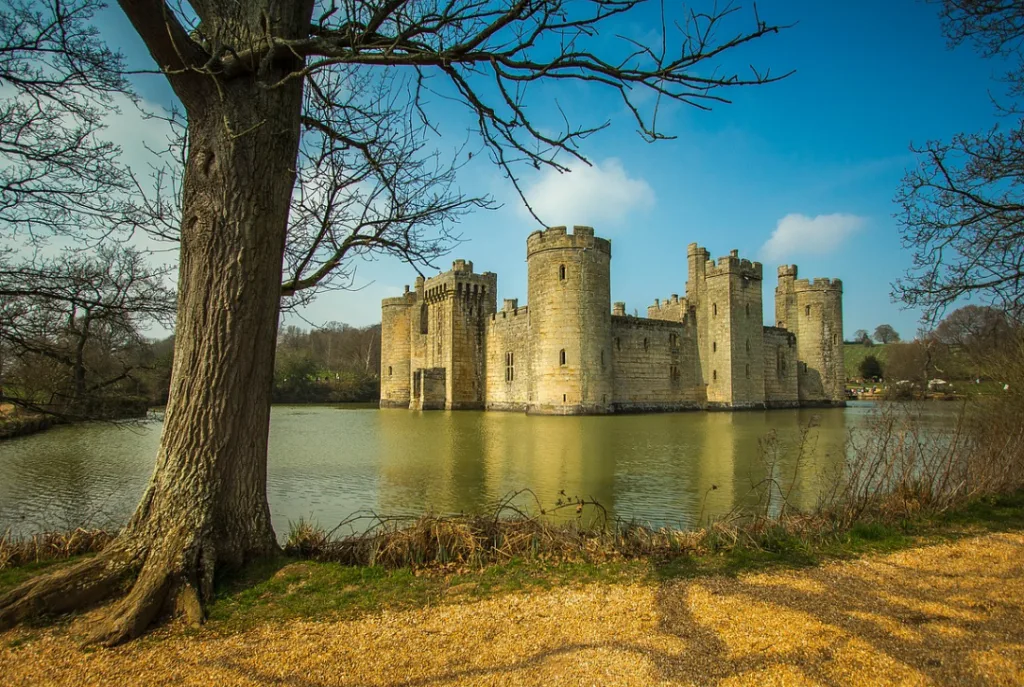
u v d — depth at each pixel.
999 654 5.11
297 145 7.13
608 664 4.90
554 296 43.50
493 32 5.47
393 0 5.79
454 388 55.50
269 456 22.38
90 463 21.61
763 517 9.35
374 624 5.69
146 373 18.91
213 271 6.56
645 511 12.79
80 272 11.23
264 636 5.40
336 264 8.12
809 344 63.19
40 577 5.96
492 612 6.01
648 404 51.44
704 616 5.92
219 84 5.87
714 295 54.00
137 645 5.21
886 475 10.96
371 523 12.09
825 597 6.46
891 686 4.57
